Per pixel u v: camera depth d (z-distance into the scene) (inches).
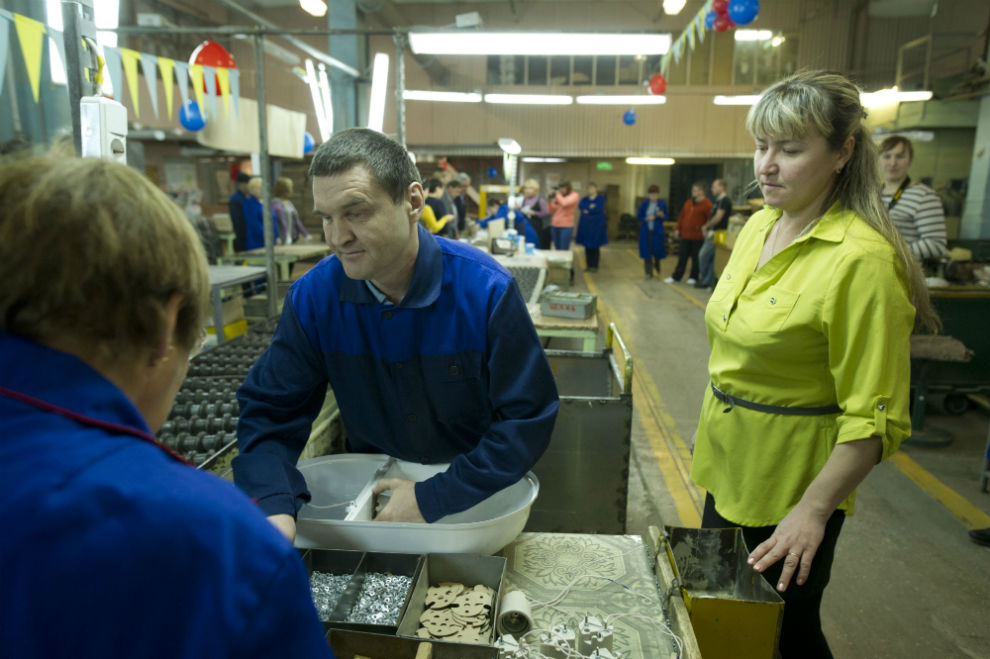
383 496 47.3
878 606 88.8
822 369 46.9
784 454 48.8
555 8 535.5
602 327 254.2
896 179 127.1
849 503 49.1
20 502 14.1
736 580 47.8
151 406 18.8
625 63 565.9
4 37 55.8
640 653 37.5
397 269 41.7
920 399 145.6
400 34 132.3
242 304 159.8
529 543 49.3
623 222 668.7
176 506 15.1
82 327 16.0
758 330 47.8
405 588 40.7
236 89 104.8
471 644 33.1
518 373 43.5
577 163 643.5
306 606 17.0
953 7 469.1
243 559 15.7
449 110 580.1
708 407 56.0
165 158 396.5
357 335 44.9
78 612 14.0
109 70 70.2
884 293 42.2
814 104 42.9
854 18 506.6
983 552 101.8
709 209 368.2
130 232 15.6
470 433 49.0
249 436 44.4
